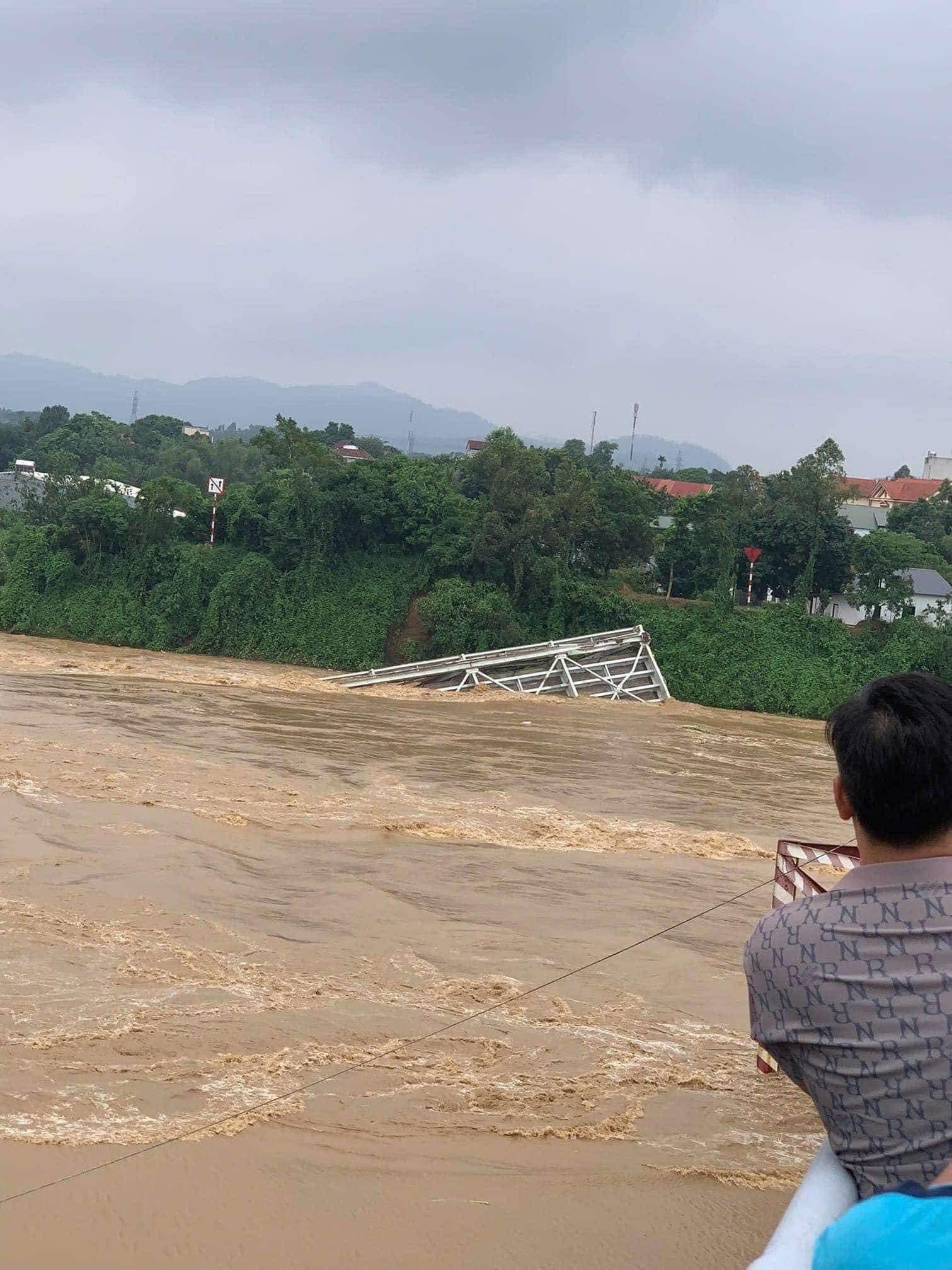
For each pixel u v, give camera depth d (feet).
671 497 383.04
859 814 9.36
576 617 236.84
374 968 42.45
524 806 85.56
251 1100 29.09
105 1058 31.71
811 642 230.27
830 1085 8.73
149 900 49.01
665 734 153.89
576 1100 30.30
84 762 83.20
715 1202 24.16
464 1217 22.99
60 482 265.34
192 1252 21.22
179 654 238.48
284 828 66.74
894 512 372.58
